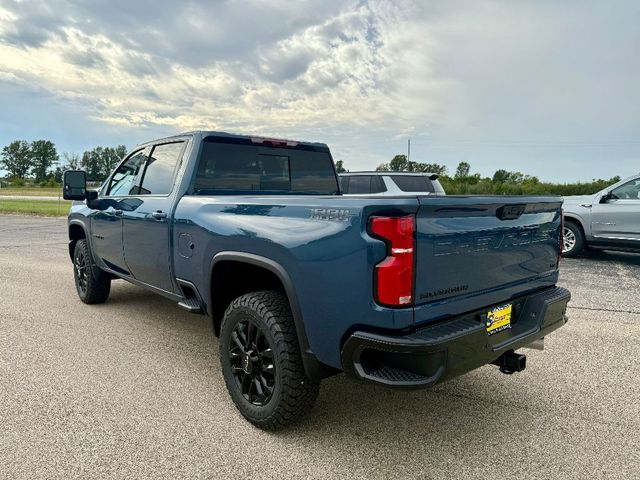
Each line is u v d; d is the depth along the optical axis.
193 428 2.86
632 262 9.26
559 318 3.10
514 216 2.75
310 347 2.54
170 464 2.49
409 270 2.18
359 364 2.31
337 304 2.36
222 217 3.14
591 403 3.25
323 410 3.13
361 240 2.24
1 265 8.39
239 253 2.93
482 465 2.52
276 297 2.84
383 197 2.26
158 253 3.88
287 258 2.60
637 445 2.73
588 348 4.30
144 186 4.31
